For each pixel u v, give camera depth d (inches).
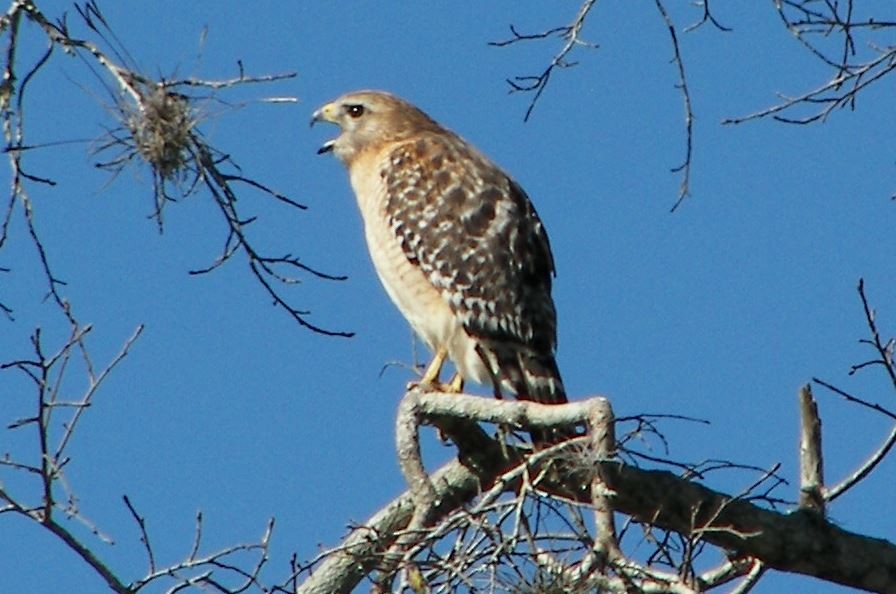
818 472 447.8
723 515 434.6
